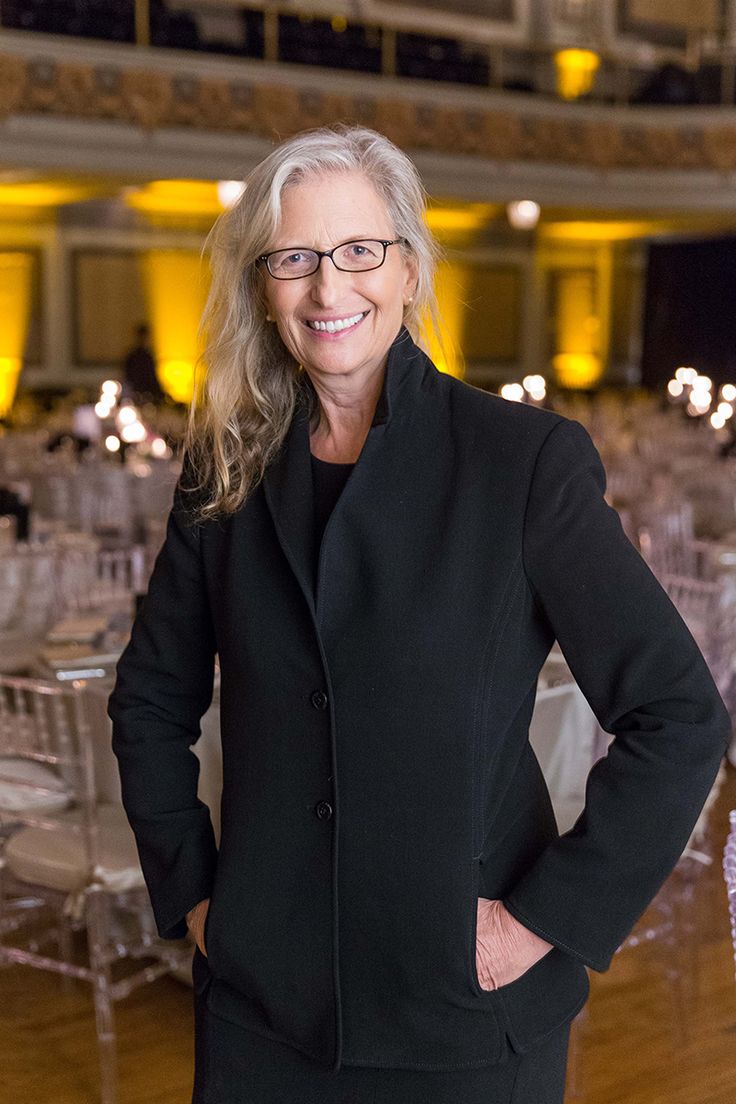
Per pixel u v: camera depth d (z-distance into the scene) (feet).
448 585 4.03
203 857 4.65
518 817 4.31
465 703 3.99
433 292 4.58
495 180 42.37
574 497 4.03
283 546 4.27
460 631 4.00
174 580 4.71
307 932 4.15
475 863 4.04
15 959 9.25
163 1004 10.31
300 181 4.22
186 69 35.94
